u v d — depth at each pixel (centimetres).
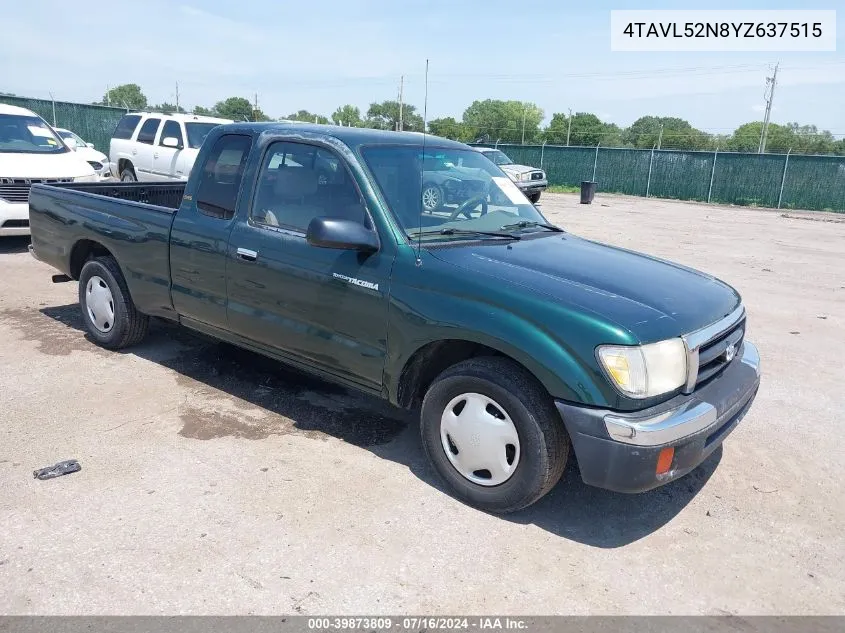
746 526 363
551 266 374
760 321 787
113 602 282
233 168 461
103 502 353
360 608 285
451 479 372
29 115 1079
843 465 437
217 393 498
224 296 462
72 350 576
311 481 383
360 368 398
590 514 367
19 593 285
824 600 306
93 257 575
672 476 325
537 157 3388
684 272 422
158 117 1498
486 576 310
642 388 314
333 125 459
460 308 350
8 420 442
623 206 2523
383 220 384
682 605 298
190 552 316
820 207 2772
